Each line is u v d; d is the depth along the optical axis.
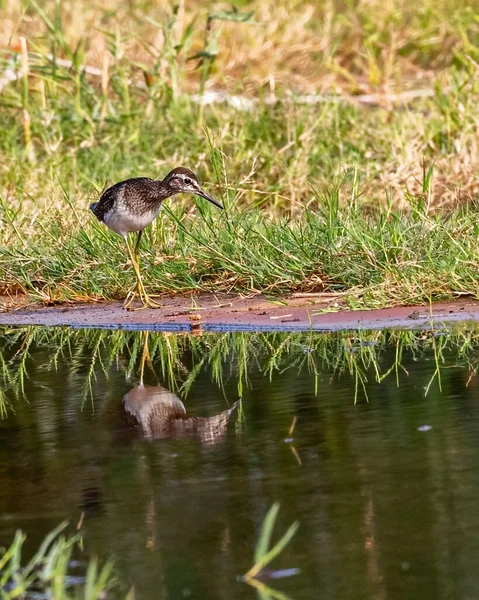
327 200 14.22
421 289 11.71
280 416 8.54
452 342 10.46
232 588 5.80
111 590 5.87
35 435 8.45
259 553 5.89
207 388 9.50
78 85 18.34
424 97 19.52
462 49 23.00
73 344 11.45
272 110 18.42
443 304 11.70
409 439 7.81
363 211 14.70
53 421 8.80
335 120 17.83
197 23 23.52
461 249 12.09
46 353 11.11
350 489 6.96
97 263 13.41
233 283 12.85
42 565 6.23
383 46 22.72
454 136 17.25
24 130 18.22
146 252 13.54
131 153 17.53
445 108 17.80
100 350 11.12
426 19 24.80
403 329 11.00
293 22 24.33
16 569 6.05
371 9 25.00
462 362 9.76
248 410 8.78
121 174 16.48
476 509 6.55
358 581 5.77
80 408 9.13
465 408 8.46
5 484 7.39
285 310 11.91
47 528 6.64
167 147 17.59
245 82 20.78
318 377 9.60
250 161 16.62
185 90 20.03
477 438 7.73
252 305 12.21
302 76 21.78
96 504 6.97
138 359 10.69
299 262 12.61
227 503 6.87
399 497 6.79
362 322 11.30
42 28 22.23
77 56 19.34
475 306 11.52
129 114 18.12
